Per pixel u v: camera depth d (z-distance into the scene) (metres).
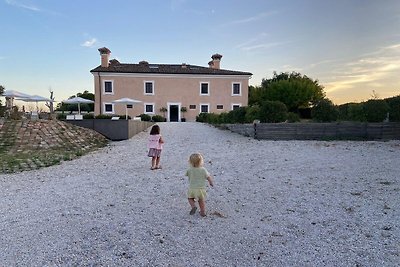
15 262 3.78
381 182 7.73
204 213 5.48
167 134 21.67
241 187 7.48
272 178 8.42
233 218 5.32
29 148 14.45
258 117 21.14
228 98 46.19
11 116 22.48
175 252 4.03
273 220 5.20
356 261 3.74
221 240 4.40
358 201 6.20
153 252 4.03
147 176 8.95
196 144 16.56
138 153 13.90
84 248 4.16
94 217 5.41
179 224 5.05
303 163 10.60
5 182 8.39
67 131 18.17
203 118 37.91
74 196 6.86
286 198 6.51
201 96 45.66
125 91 43.97
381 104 19.50
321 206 5.92
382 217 5.25
